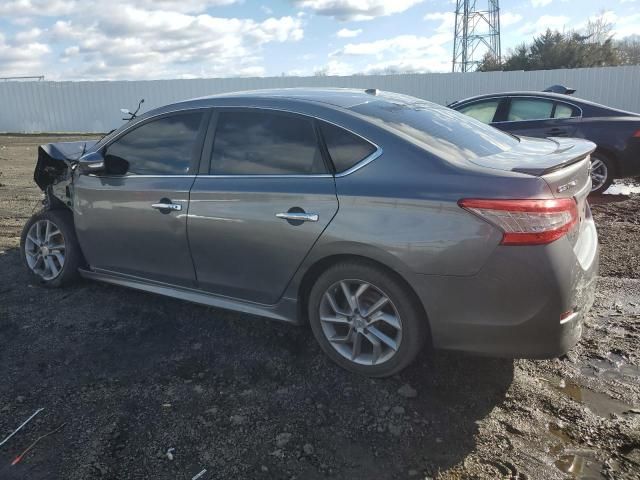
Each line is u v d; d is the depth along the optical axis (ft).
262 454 8.45
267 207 10.59
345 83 78.69
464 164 9.29
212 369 10.91
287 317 11.09
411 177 9.35
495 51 153.48
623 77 67.36
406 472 8.06
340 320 10.48
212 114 11.92
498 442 8.66
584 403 9.61
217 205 11.24
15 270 16.71
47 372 10.86
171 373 10.78
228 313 13.38
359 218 9.57
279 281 10.87
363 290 10.06
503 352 9.06
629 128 25.40
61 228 14.82
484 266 8.70
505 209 8.49
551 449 8.48
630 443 8.54
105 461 8.30
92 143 16.63
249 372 10.77
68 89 78.59
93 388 10.28
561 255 8.64
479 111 28.73
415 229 9.10
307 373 10.69
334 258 10.22
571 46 138.51
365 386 10.18
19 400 9.90
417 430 8.98
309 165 10.43
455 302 9.05
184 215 11.76
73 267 14.89
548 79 70.79
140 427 9.11
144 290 13.32
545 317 8.70
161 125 12.67
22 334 12.45
